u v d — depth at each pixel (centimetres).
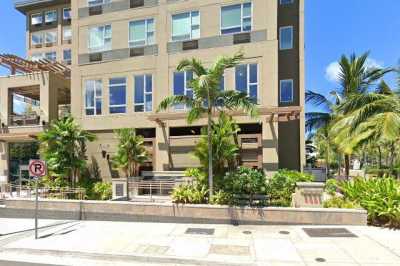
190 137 2069
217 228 1175
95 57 2322
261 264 802
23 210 1479
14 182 2505
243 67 2006
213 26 2078
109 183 1986
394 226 1115
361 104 1725
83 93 2336
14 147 2838
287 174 1702
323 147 4031
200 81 1258
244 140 1991
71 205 1408
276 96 1939
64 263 862
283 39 2252
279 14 2269
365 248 902
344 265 780
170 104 1364
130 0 2266
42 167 1108
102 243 1004
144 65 2197
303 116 2161
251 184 1273
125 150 1858
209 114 1344
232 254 877
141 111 2191
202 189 1348
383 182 1300
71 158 1862
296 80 2206
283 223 1195
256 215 1216
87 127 2292
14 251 973
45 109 2444
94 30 2345
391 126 1388
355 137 1566
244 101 1327
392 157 2059
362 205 1210
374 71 2138
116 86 2261
